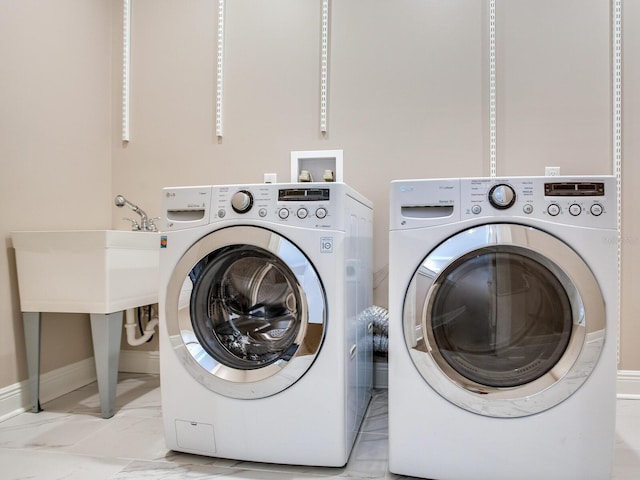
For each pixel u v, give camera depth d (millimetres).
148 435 1481
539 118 1937
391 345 1192
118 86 2275
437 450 1163
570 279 1093
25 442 1425
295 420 1231
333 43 2100
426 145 2021
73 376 1988
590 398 1095
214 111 2189
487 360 1179
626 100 1877
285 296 1321
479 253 1144
